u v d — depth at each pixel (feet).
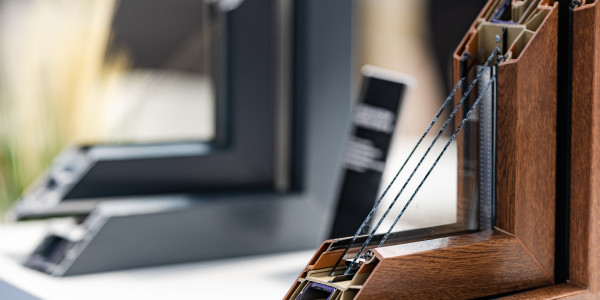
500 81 3.27
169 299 4.53
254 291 4.67
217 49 5.89
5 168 9.92
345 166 5.11
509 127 3.26
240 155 5.85
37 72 10.16
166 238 5.33
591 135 3.27
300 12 5.78
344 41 5.82
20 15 10.36
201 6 11.76
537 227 3.35
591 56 3.24
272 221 5.65
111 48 11.10
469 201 3.35
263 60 5.86
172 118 11.72
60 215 5.46
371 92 5.10
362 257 3.12
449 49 13.97
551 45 3.28
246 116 5.85
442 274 3.11
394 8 13.93
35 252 5.29
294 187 5.89
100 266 5.13
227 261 5.44
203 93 11.88
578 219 3.35
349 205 5.08
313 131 5.74
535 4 3.36
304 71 5.74
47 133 9.97
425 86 13.97
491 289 3.27
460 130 3.30
